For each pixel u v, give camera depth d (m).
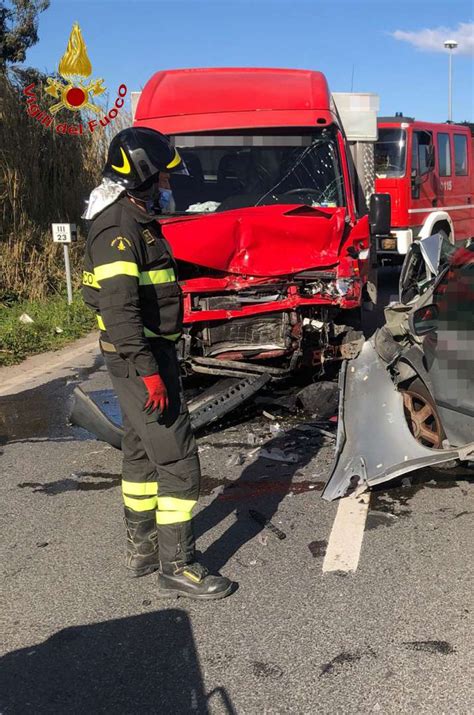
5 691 2.82
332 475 4.46
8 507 4.57
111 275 2.98
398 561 3.65
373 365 4.78
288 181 6.79
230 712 2.64
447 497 4.38
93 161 14.41
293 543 3.89
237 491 4.64
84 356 9.08
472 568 3.54
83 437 5.94
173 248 5.49
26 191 12.44
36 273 12.32
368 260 6.91
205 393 5.94
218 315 5.79
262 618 3.21
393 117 12.24
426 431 4.62
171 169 3.12
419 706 2.62
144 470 3.55
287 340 5.93
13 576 3.69
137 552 3.62
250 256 5.76
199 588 3.37
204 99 6.98
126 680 2.85
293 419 6.04
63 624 3.25
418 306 4.78
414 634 3.03
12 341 9.49
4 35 22.94
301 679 2.80
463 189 14.34
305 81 7.18
